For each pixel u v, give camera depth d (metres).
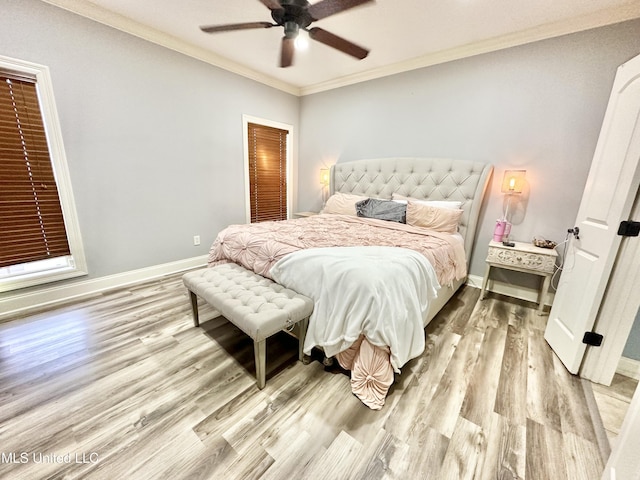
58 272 2.43
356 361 1.52
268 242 1.99
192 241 3.41
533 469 1.12
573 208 2.47
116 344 1.88
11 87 2.07
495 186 2.84
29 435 1.22
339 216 3.25
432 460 1.14
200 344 1.90
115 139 2.61
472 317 2.37
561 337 1.84
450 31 2.48
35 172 2.24
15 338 1.91
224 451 1.16
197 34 2.72
